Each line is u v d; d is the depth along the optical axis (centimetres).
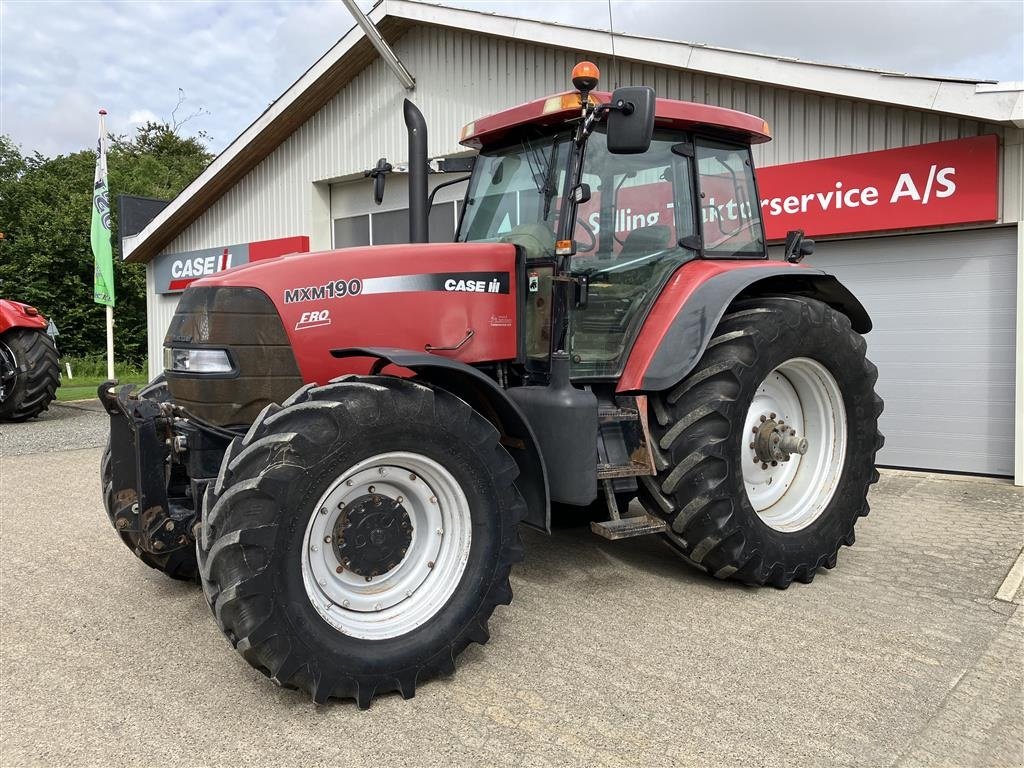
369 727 250
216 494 253
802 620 333
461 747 238
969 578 387
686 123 384
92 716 258
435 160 451
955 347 650
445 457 277
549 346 343
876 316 687
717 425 346
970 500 557
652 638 315
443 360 278
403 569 285
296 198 1200
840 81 649
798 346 372
